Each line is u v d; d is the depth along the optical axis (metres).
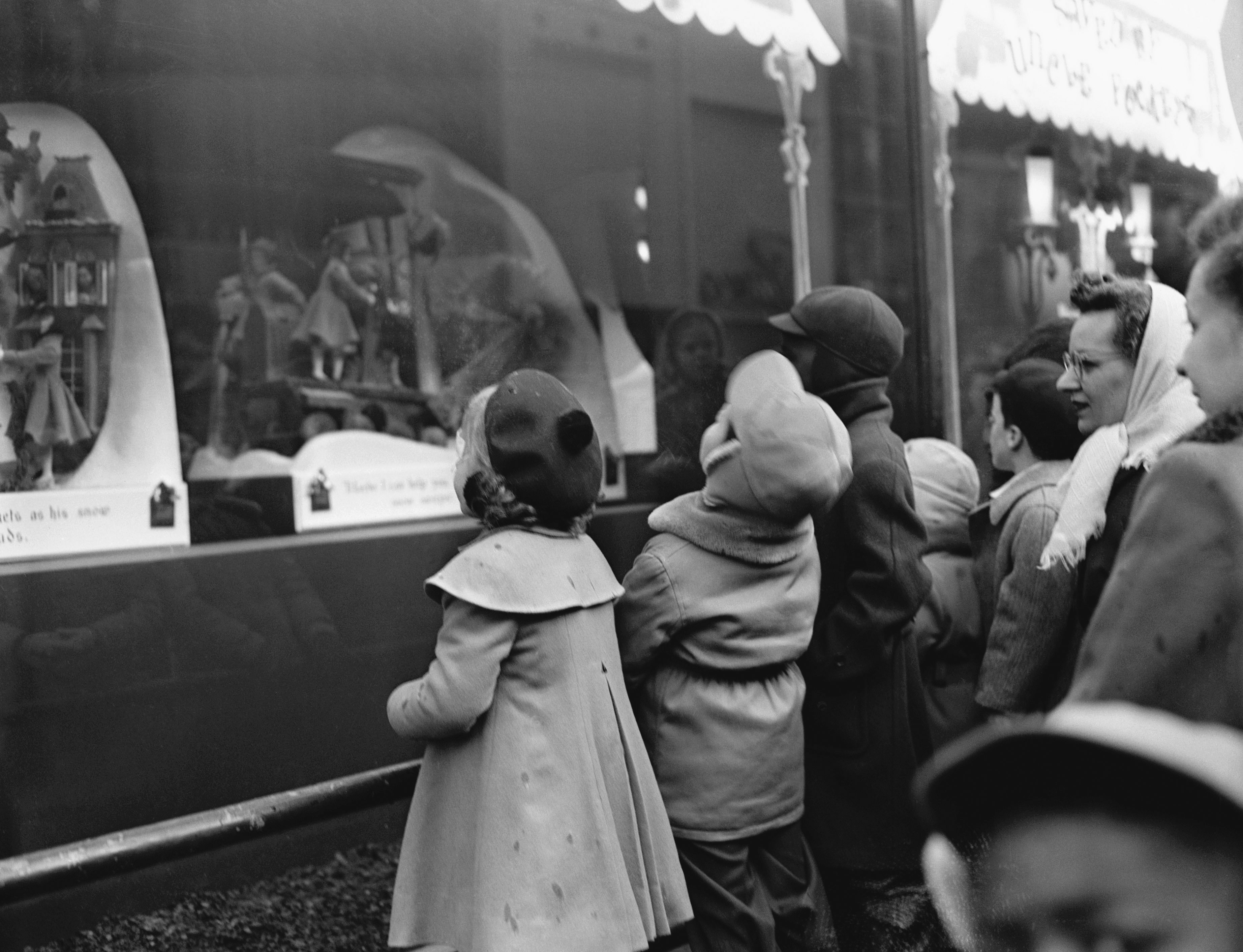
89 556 3.44
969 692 2.98
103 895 3.21
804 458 2.38
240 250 4.01
